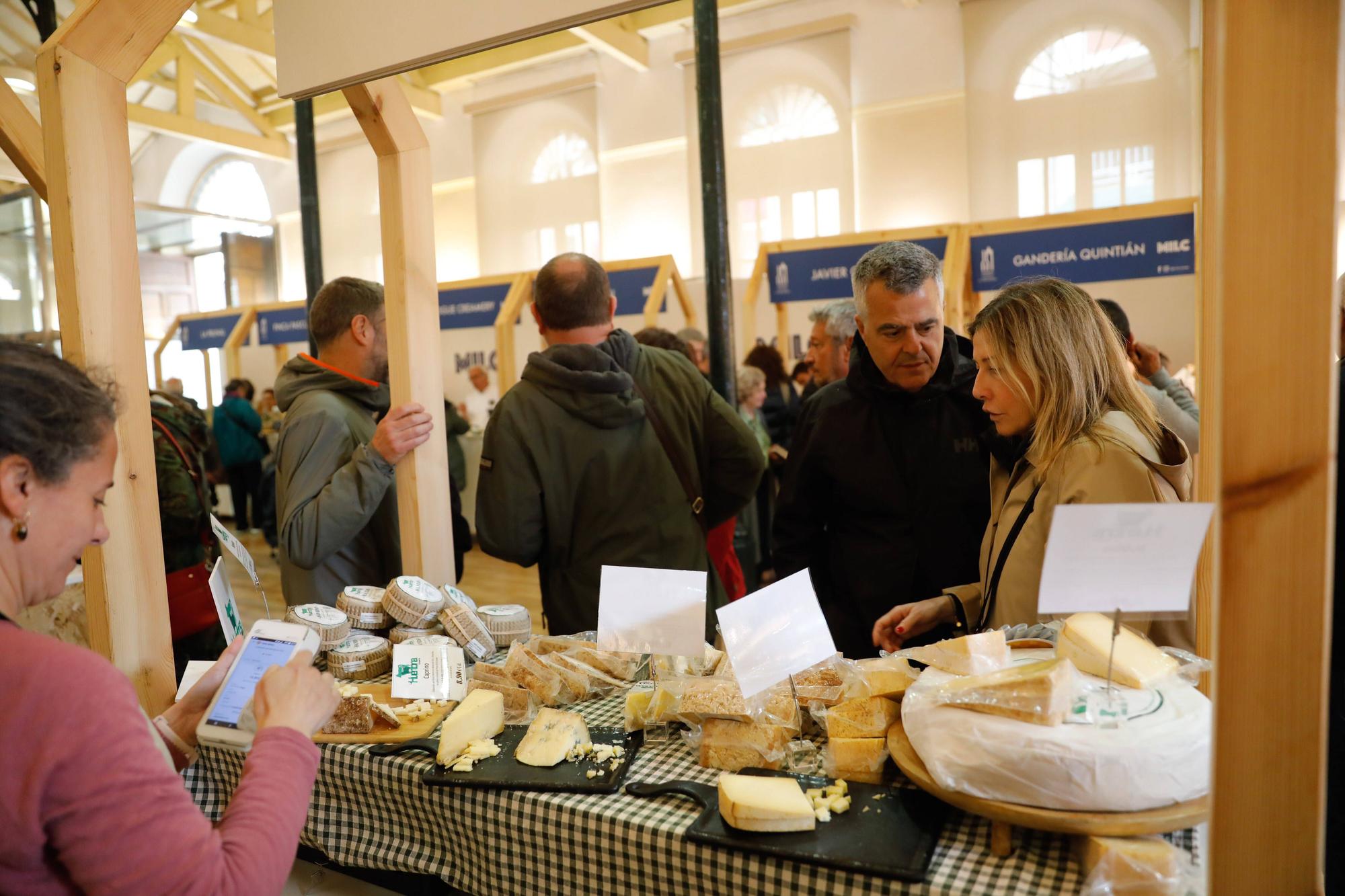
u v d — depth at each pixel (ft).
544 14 4.44
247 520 29.12
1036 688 3.01
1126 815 2.82
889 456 6.14
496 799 3.60
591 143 36.42
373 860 3.99
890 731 3.58
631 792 3.51
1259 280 2.16
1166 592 3.05
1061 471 4.26
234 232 40.78
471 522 25.72
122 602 5.13
